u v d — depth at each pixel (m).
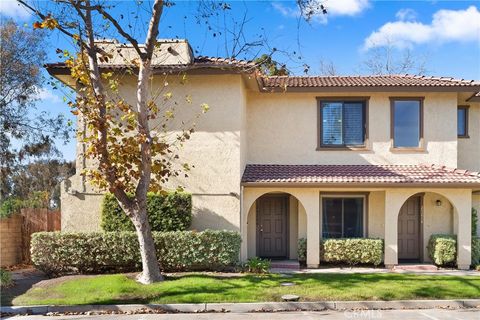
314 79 19.72
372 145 18.33
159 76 16.19
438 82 18.09
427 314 10.62
